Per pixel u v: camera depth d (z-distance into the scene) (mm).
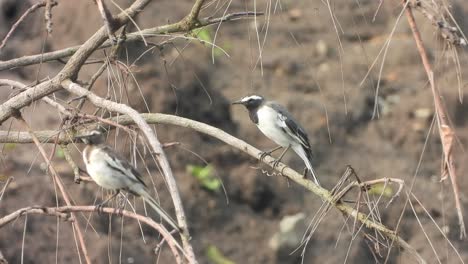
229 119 16000
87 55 8648
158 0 17219
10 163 14133
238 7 17375
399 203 15219
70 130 8547
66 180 13727
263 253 15203
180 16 17094
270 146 15914
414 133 17297
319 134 17109
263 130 10836
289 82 17719
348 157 16938
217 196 15461
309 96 17594
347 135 17297
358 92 17797
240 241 15258
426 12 6219
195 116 15445
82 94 8188
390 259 14398
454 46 6293
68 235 13758
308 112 17328
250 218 15531
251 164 15750
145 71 14719
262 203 15688
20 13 16562
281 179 15789
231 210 15516
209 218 15273
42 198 13867
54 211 7016
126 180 8188
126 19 8273
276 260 15203
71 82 8547
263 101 10922
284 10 17750
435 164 16812
